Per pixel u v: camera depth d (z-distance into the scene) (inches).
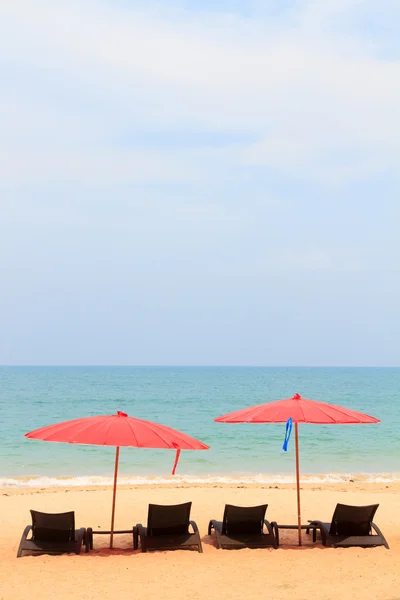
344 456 1115.3
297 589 318.3
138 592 313.4
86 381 4753.9
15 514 543.5
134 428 347.3
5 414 1909.4
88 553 395.9
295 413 363.6
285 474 917.2
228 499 612.4
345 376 7298.2
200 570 351.6
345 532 406.6
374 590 317.1
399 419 1855.3
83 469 948.6
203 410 2092.8
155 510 386.0
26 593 311.6
